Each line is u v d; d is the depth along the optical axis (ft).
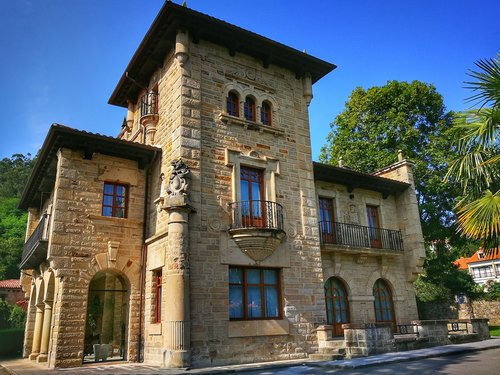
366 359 39.83
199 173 46.21
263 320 46.09
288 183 53.72
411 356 40.14
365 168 94.43
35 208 75.05
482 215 29.19
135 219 51.47
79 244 46.78
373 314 61.57
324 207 63.36
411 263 67.31
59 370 40.52
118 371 38.04
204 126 48.80
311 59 58.39
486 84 29.96
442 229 82.38
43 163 55.57
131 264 49.70
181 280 41.09
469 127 31.96
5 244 143.02
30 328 66.59
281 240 49.49
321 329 48.57
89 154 49.62
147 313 47.88
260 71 56.29
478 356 39.86
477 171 30.99
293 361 43.52
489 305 96.78
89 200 48.88
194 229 44.09
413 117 94.07
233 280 46.03
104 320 63.67
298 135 57.11
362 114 99.66
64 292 44.42
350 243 62.49
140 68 58.44
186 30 50.34
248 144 51.78
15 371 41.98
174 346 39.32
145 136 57.11
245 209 49.03
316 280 51.78
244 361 43.09
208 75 51.13
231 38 52.49
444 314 91.04
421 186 86.12
